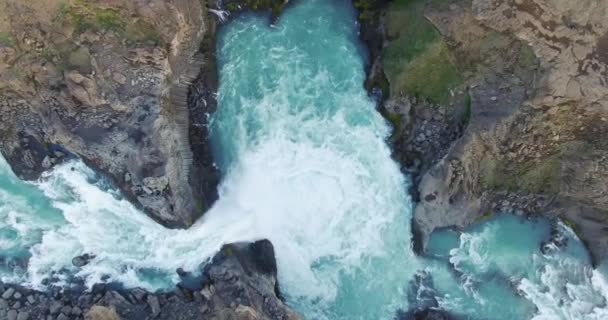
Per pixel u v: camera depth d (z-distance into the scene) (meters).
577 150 27.28
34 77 25.66
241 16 29.05
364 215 29.36
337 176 29.27
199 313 27.33
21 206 29.27
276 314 27.52
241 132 29.27
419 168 28.91
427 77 27.20
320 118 29.39
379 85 28.75
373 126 29.31
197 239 28.95
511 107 26.00
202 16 27.44
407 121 28.45
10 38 25.03
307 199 29.22
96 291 28.56
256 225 29.22
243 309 26.20
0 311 27.81
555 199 29.22
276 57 29.38
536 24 24.30
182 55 27.12
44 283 28.66
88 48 25.16
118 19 25.14
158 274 28.81
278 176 29.25
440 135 28.16
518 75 25.47
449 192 27.95
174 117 27.50
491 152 27.38
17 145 28.08
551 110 25.64
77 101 25.83
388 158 29.34
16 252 29.02
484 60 25.92
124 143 26.58
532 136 26.67
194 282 28.66
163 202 27.80
